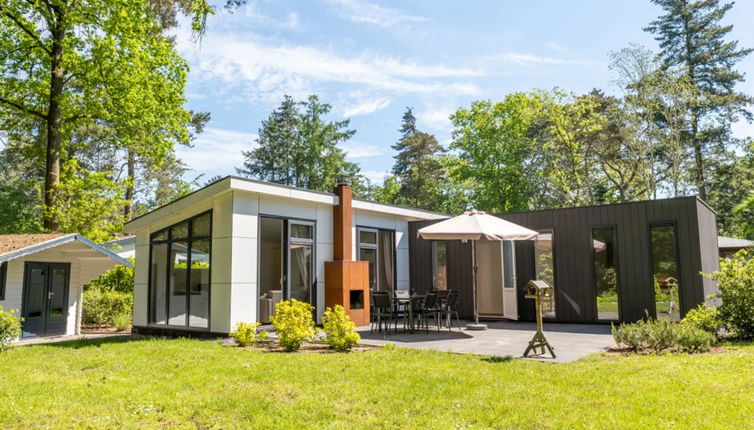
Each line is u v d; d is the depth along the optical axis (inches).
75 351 332.8
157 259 460.4
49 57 652.7
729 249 770.8
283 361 269.7
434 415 171.5
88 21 632.4
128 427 164.9
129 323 546.6
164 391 210.2
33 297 457.7
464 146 1245.1
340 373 236.4
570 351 294.2
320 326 456.8
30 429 163.5
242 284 395.9
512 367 244.4
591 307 458.0
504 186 1183.6
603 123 1105.4
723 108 1139.3
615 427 154.7
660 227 427.2
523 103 1154.7
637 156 1037.8
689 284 404.2
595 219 460.8
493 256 538.9
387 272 554.9
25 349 353.1
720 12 1173.1
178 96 723.4
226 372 243.9
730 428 151.2
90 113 671.8
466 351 297.6
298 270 447.8
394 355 283.1
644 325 299.0
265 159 1498.5
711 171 1141.7
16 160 1019.9
